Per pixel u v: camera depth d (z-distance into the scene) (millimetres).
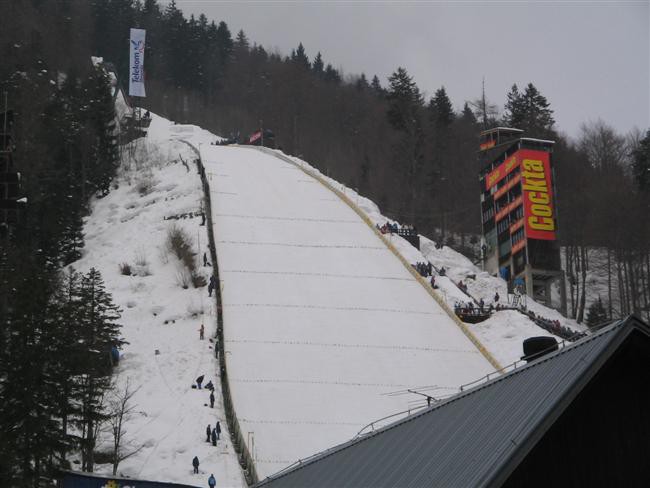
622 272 121188
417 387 65062
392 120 151250
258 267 84688
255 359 67688
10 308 45406
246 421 58656
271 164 124250
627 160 151875
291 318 74875
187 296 80375
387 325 75062
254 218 97562
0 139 40312
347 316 76000
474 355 71312
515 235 98500
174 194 110625
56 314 44750
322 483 22125
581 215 124625
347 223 99000
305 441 56406
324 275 84125
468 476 16750
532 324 77125
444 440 19062
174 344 71062
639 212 120312
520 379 18938
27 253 70375
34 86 134625
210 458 52938
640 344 17141
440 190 147750
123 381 64562
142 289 84375
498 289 96812
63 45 187250
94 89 142625
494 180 103312
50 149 122562
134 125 150125
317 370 66562
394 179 155125
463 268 102500
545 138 142750
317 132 190000
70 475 40219
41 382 42344
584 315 111438
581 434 16906
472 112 177375
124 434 54594
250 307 76500
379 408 61594
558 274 96125
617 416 17062
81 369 46000
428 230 140625
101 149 128000
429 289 82438
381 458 20844
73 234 100250
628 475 16812
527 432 16469
